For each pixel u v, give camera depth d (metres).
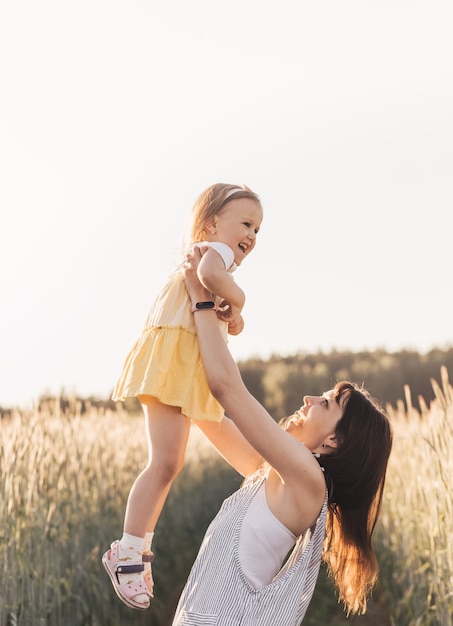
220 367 2.59
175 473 2.94
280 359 57.47
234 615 2.52
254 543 2.60
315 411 2.83
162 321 2.95
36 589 6.20
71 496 7.45
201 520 15.27
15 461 6.01
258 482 2.78
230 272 2.93
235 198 3.02
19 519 6.08
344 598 3.02
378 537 9.54
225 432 3.09
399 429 8.84
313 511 2.62
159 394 2.85
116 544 2.93
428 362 49.22
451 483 5.82
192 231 3.06
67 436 7.70
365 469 2.80
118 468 9.15
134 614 7.74
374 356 56.00
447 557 6.10
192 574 2.67
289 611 2.54
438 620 6.17
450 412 5.88
